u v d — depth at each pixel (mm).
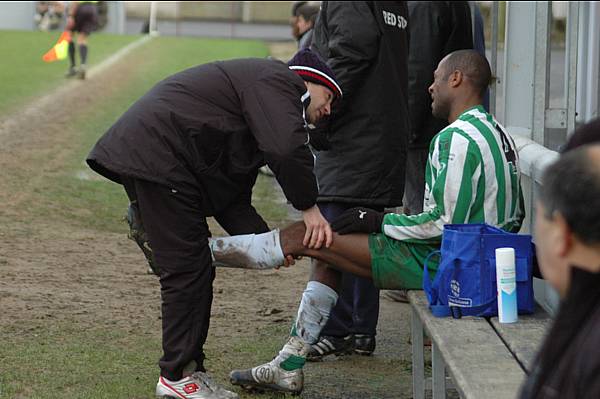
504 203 12234
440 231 12141
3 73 61469
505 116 21156
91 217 26719
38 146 36531
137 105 12359
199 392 12602
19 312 17172
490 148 12102
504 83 21156
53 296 18469
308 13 29750
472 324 11109
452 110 12969
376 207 15539
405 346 16594
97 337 16016
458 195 11992
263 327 17188
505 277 11133
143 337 16125
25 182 29906
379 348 16453
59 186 29812
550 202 5723
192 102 12141
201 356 13000
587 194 5594
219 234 26328
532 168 16250
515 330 10844
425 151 19297
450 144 12070
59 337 15898
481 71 12820
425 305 11852
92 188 29984
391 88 15312
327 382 14406
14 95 51031
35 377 13820
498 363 9773
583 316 5863
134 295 19000
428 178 12383
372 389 14117
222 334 16672
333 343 15461
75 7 61094
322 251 12508
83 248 22953
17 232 23984
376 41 15117
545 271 5922
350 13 15078
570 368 5828
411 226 12242
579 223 5625
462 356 10016
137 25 137250
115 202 28625
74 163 33625
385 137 15266
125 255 22641
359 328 15680
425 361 15648
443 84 12953
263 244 12555
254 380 13531
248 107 12039
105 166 12055
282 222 28031
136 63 72688
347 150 15297
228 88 12195
